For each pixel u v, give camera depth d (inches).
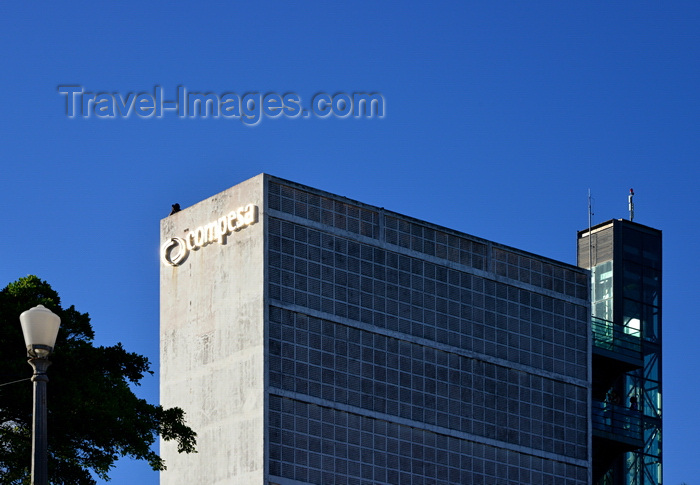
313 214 2704.2
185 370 2731.3
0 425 1942.7
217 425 2632.9
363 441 2657.5
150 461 2033.7
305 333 2632.9
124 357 2074.3
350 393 2664.9
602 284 3472.0
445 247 2891.2
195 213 2797.7
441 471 2755.9
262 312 2588.6
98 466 2000.5
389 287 2773.1
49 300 1999.3
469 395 2842.0
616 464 3294.8
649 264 3518.7
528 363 2962.6
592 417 3147.1
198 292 2748.5
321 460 2596.0
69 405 1927.9
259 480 2522.1
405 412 2733.8
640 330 3430.1
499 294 2955.2
